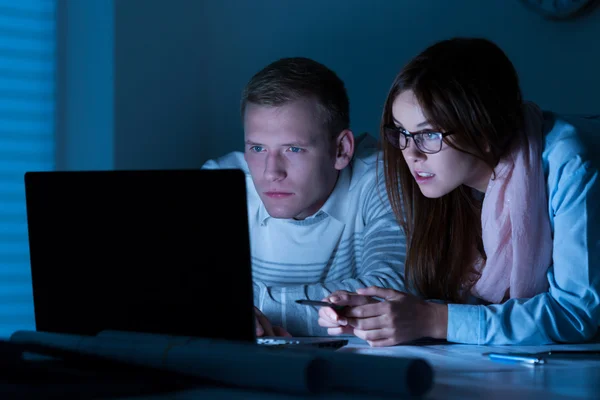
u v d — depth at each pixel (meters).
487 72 1.34
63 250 0.98
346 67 3.01
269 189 1.59
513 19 2.64
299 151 1.57
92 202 0.95
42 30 2.99
